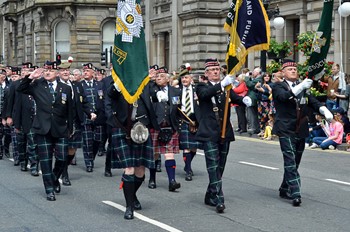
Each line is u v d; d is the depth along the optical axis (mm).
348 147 23094
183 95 16078
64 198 14219
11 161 21281
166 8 51906
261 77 28219
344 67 34781
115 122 12039
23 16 75938
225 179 16719
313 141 24094
